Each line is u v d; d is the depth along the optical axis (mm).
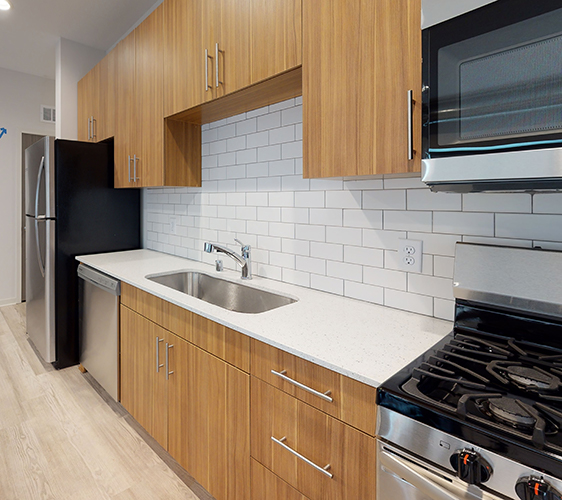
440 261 1291
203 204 2387
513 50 798
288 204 1814
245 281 1891
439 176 920
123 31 3162
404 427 791
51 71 4285
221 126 2182
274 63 1391
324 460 996
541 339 1017
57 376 2668
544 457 610
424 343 1085
